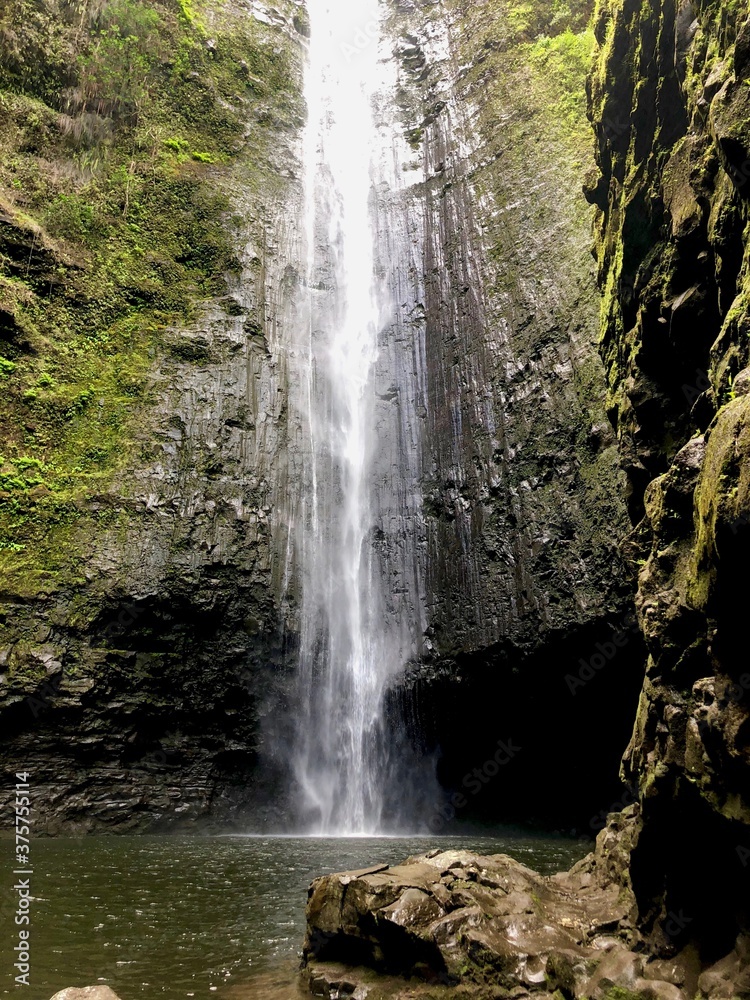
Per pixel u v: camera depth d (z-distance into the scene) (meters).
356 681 15.23
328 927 4.57
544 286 15.17
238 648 13.92
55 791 11.84
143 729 12.94
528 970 3.86
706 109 5.74
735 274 5.19
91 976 4.50
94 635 12.53
